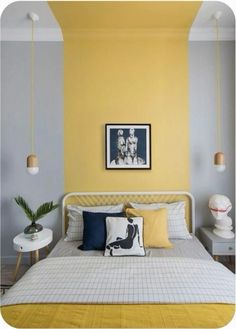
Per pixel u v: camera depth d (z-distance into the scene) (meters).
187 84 2.83
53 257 2.10
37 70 2.83
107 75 2.83
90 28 2.74
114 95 2.83
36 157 2.66
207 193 2.87
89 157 2.86
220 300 1.40
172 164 2.86
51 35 2.80
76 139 2.85
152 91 2.83
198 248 2.34
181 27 2.72
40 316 1.29
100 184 2.87
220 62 2.83
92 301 1.40
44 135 2.85
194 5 2.31
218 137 2.85
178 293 1.46
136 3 2.28
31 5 2.29
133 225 2.25
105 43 2.82
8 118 2.84
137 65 2.82
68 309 1.35
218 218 2.58
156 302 1.39
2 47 2.81
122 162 2.84
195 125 2.84
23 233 2.63
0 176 2.87
